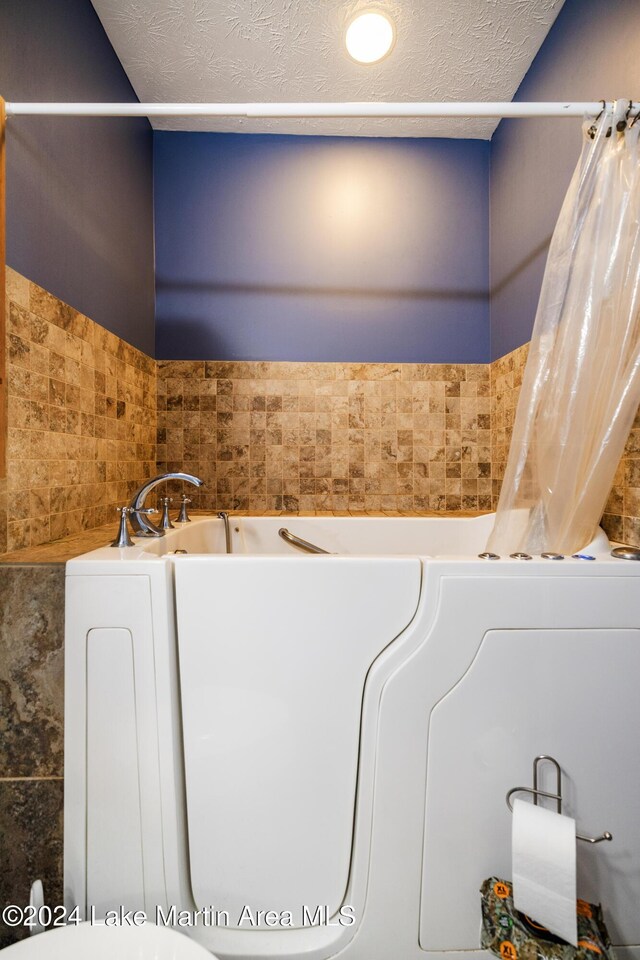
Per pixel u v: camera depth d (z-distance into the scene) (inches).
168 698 29.0
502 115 34.5
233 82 62.4
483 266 74.2
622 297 33.8
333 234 72.8
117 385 57.6
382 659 29.5
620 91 41.3
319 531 61.7
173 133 71.9
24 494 37.9
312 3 50.9
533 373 37.8
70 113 34.1
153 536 41.6
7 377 36.0
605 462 34.5
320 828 29.7
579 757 29.7
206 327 72.1
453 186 73.8
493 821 29.6
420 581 29.5
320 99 65.2
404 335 73.5
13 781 29.6
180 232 71.9
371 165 72.9
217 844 29.8
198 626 29.5
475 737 29.4
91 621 29.1
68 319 45.5
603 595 29.5
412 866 29.5
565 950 25.2
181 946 24.6
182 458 71.9
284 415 72.5
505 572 29.3
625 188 33.8
